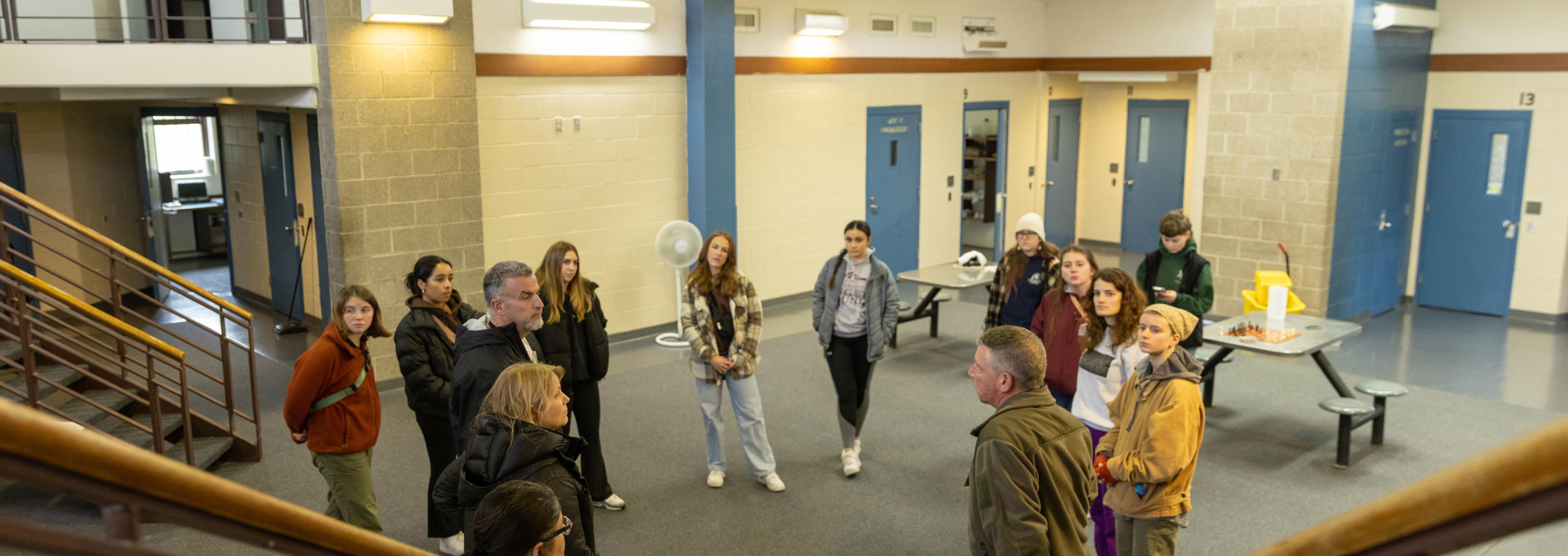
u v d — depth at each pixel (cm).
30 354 458
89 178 936
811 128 1008
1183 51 1111
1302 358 818
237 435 567
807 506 509
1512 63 952
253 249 980
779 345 849
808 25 960
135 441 518
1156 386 334
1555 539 466
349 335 398
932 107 1127
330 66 657
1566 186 938
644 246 890
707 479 543
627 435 618
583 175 835
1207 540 475
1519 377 779
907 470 559
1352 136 894
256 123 921
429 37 698
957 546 466
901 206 1122
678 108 889
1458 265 1023
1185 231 579
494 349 356
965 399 693
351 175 679
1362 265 964
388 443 605
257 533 94
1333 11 856
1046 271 541
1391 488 539
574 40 805
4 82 585
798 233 1023
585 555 294
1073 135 1346
